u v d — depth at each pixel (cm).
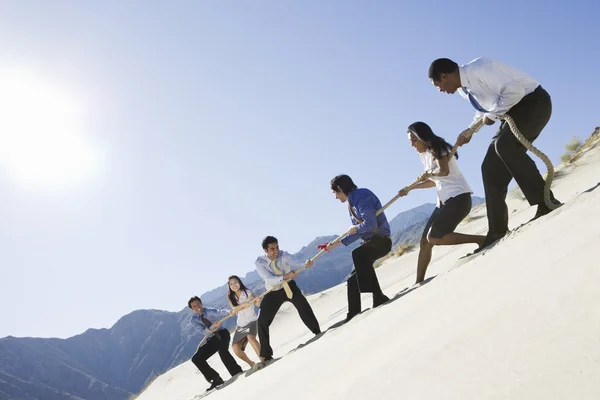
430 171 608
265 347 791
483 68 505
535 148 485
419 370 211
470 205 606
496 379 167
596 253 219
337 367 319
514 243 362
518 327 192
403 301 437
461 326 234
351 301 692
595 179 1113
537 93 502
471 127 550
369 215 659
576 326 167
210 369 999
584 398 135
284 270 810
